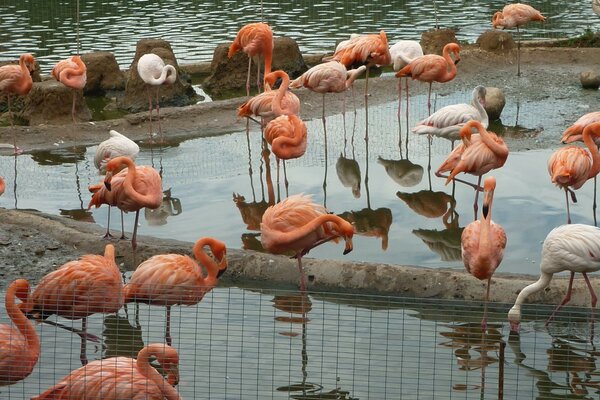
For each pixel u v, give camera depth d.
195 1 29.17
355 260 10.87
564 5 28.12
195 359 8.04
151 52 20.09
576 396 7.87
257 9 27.84
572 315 9.46
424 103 18.20
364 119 17.30
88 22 26.17
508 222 11.94
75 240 11.22
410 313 9.57
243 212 12.59
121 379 6.86
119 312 9.32
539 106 17.70
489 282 9.34
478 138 12.20
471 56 21.02
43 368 8.20
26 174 14.38
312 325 9.17
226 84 21.11
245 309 9.55
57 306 8.47
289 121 13.61
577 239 8.89
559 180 11.27
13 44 23.45
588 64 20.84
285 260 10.46
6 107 19.52
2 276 10.41
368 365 8.28
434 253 11.07
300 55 21.66
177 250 10.89
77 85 17.42
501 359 6.95
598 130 11.59
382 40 16.86
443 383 7.99
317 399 7.71
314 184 13.75
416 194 13.23
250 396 7.71
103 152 13.40
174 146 15.95
